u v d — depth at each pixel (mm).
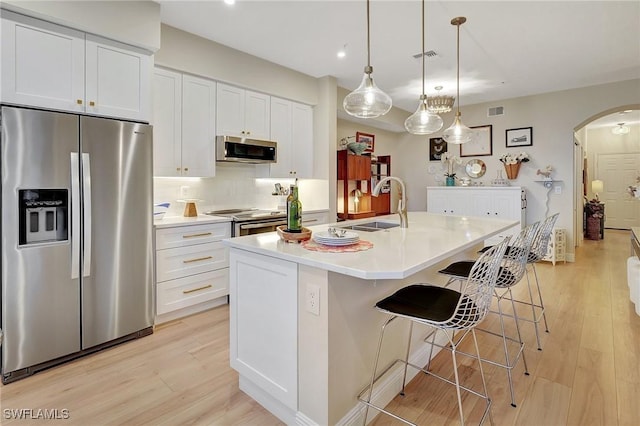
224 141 3527
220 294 3389
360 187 6148
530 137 5508
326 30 3244
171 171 3229
